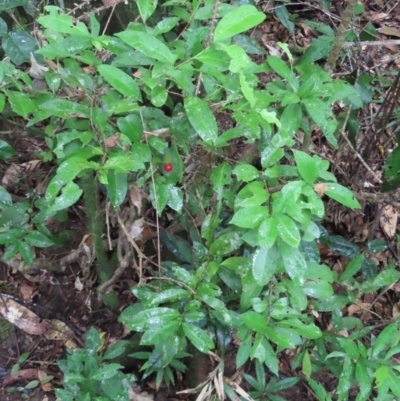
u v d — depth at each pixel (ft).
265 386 6.51
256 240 4.04
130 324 4.30
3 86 3.97
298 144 6.41
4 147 6.01
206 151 4.82
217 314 5.16
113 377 6.21
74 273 7.91
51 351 7.52
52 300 7.82
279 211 3.70
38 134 6.23
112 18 6.25
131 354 6.61
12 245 6.08
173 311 4.38
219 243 4.68
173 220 6.37
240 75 3.37
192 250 5.93
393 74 7.30
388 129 7.80
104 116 3.93
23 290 7.79
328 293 4.95
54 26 3.58
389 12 9.86
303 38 8.66
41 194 6.70
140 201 5.06
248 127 3.80
